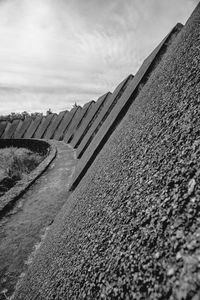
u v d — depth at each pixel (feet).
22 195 28.04
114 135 19.77
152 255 4.47
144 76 28.25
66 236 10.37
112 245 6.05
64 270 7.74
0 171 49.47
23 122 149.79
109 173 11.25
